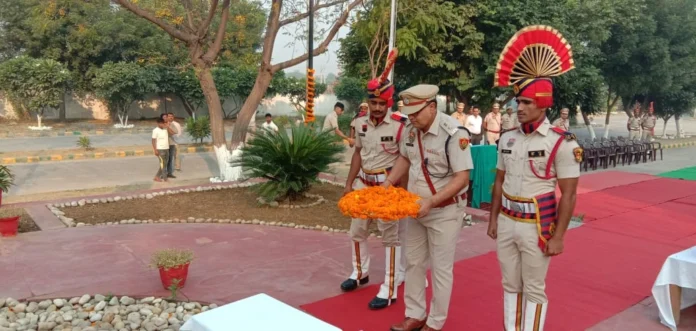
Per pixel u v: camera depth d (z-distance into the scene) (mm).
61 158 15719
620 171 13469
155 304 4578
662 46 21125
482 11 14875
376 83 4254
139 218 7789
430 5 13125
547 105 3180
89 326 4172
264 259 5852
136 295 4711
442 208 3711
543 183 3246
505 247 3414
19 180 11797
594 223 7645
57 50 26531
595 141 15391
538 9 15031
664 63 21375
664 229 7375
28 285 4938
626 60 20906
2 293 4727
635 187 10750
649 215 8219
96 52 26969
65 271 5348
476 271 5461
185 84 28125
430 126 3676
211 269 5488
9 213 6629
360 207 3346
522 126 3322
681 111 26125
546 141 3191
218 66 29234
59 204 8453
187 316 4383
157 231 7004
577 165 3162
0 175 8242
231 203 8844
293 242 6559
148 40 27094
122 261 5703
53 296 4676
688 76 23562
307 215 8031
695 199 9523
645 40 21047
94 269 5426
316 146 8453
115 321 4207
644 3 20781
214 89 10891
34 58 25891
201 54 10719
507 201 3383
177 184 11578
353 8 11109
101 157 16406
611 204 9000
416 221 3887
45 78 23391
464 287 4992
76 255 5891
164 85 27812
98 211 8188
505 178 3428
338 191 9945
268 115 14148
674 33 22000
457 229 3777
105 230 7008
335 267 5586
